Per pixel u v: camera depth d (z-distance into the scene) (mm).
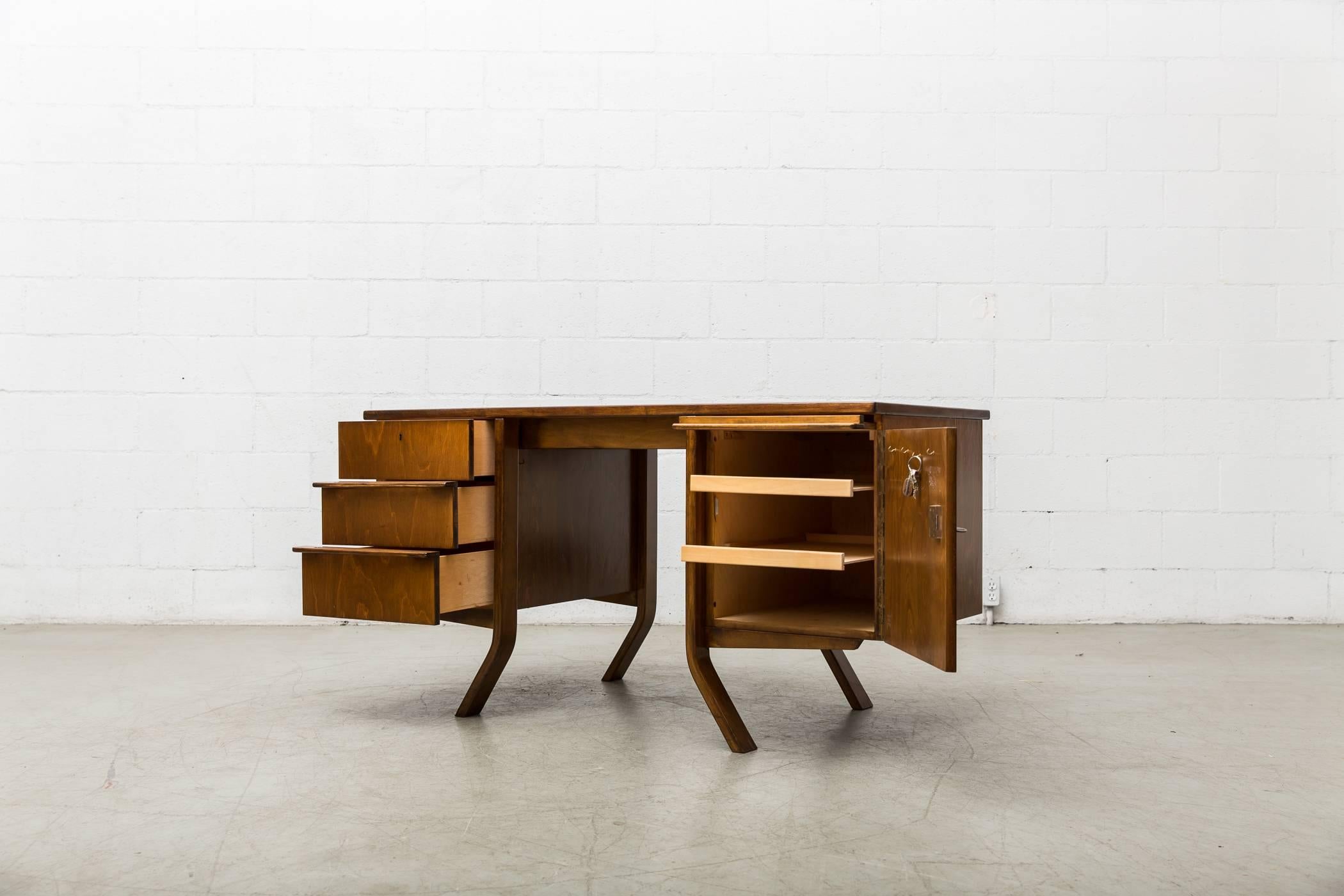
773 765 2018
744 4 3818
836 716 2416
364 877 1468
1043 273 3812
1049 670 2965
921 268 3826
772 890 1423
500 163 3838
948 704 2543
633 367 3836
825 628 2025
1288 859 1539
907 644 1859
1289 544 3777
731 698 2602
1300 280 3797
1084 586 3803
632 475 2818
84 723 2363
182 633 3633
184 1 3822
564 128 3832
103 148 3824
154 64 3824
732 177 3830
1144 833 1647
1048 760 2059
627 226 3830
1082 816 1726
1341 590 3773
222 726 2334
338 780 1926
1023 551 3811
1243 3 3805
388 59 3830
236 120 3828
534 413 2260
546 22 3828
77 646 3377
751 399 3834
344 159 3832
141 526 3814
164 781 1918
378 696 2635
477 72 3826
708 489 2096
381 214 3832
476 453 2277
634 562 2812
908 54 3824
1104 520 3803
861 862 1521
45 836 1639
